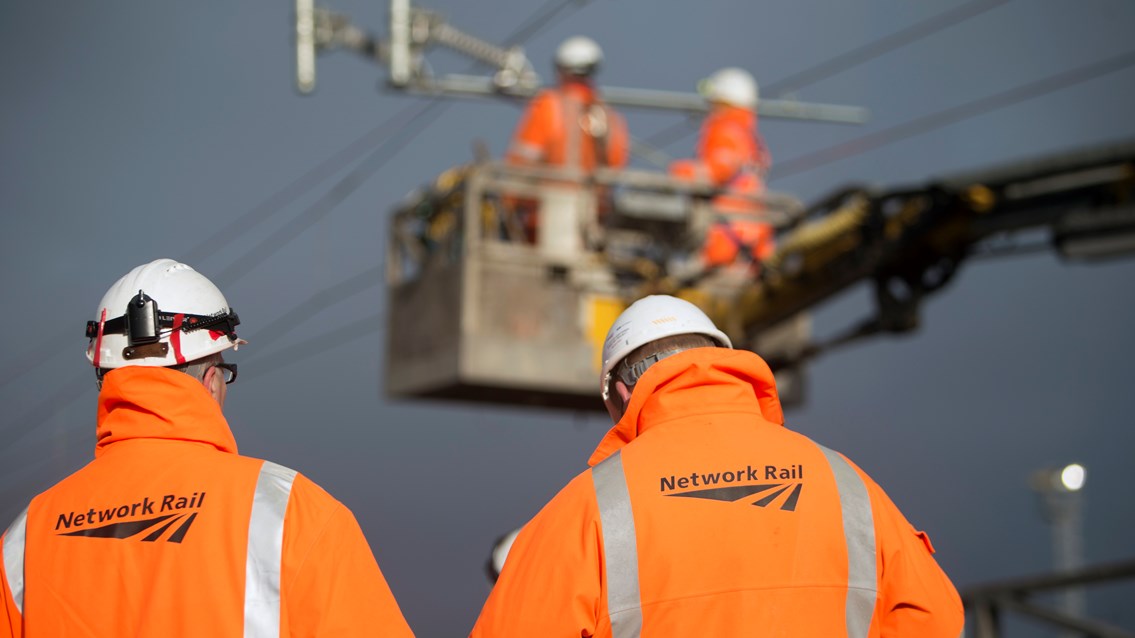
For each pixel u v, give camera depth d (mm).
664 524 2863
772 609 2814
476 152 13062
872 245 10859
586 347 13242
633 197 13000
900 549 2930
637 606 2818
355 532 2904
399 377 13828
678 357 3064
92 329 3129
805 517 2893
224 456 2938
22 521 2924
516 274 13203
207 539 2805
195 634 2732
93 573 2814
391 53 13391
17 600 2852
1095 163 9273
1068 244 9227
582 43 13719
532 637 2814
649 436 3016
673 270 13805
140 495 2869
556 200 13336
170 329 3061
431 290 13469
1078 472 18766
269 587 2781
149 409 2953
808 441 3049
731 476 2928
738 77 13953
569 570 2830
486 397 13742
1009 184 9750
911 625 2910
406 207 14141
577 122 13391
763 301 12742
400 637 2869
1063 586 8297
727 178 13539
